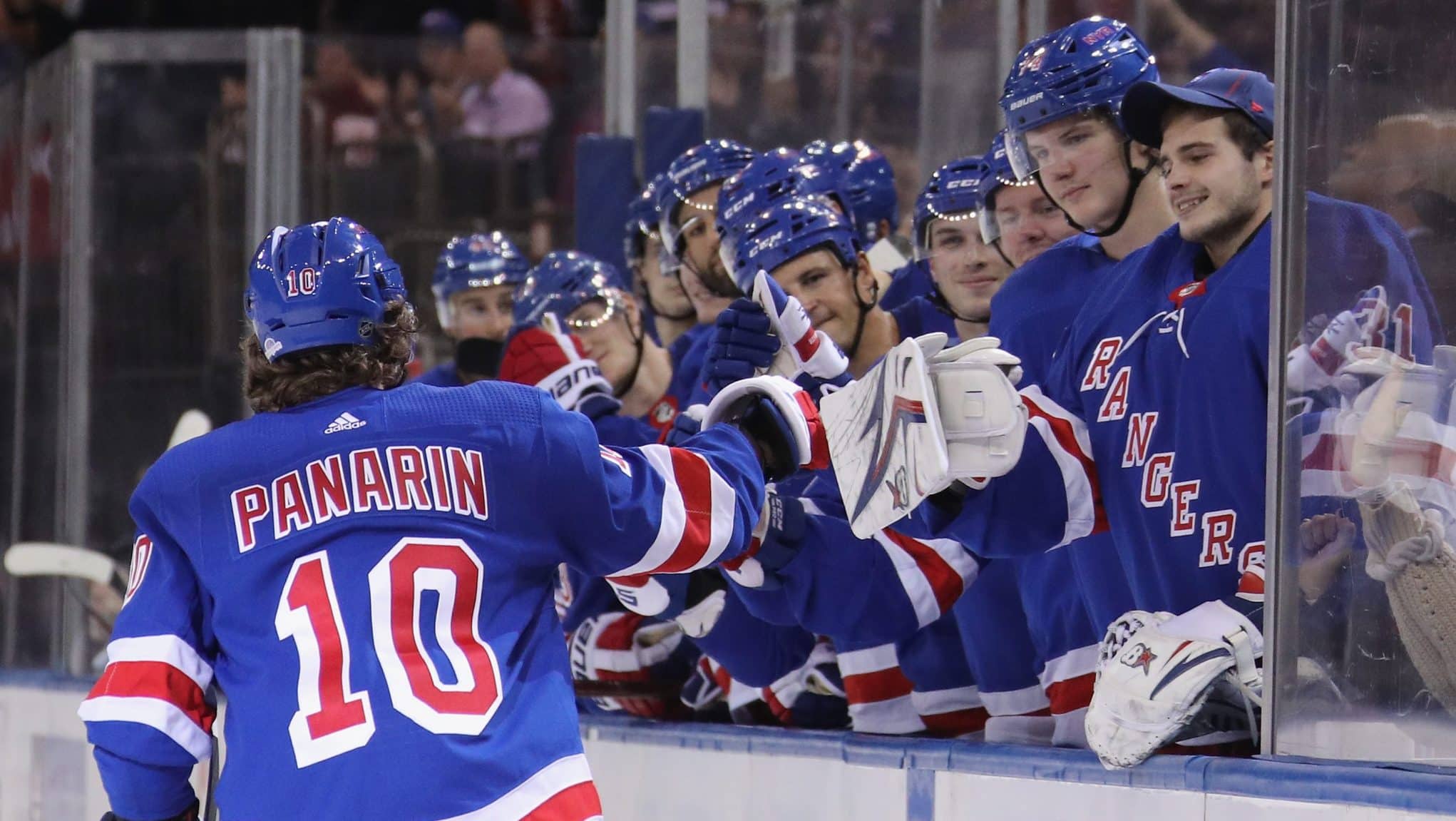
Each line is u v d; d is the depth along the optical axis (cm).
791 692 1145
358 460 721
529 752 695
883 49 1443
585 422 738
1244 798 730
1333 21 753
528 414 729
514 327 1382
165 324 1812
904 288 1202
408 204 1898
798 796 1005
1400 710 725
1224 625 803
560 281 1382
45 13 2855
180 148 1819
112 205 1819
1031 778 841
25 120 1886
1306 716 747
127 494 1809
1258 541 831
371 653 692
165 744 719
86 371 1814
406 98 1897
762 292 879
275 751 689
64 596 1797
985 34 1325
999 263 1106
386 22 2762
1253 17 1339
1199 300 866
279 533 717
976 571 1000
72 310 1816
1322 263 755
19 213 1888
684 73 1669
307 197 1873
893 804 930
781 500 958
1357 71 746
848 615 980
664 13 2152
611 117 1778
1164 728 774
